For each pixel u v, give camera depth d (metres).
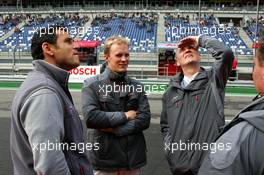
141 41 37.41
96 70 18.47
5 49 31.55
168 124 3.23
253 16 48.25
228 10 48.75
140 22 43.69
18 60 27.45
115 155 3.24
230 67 3.18
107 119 3.17
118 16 47.81
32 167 2.16
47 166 1.98
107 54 3.32
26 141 2.14
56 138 2.04
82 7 51.38
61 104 2.18
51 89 2.13
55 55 2.37
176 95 3.18
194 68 3.20
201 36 3.28
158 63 22.88
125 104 3.33
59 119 2.10
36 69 2.27
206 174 1.52
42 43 2.35
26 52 28.62
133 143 3.29
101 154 3.25
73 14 51.03
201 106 3.08
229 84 18.23
